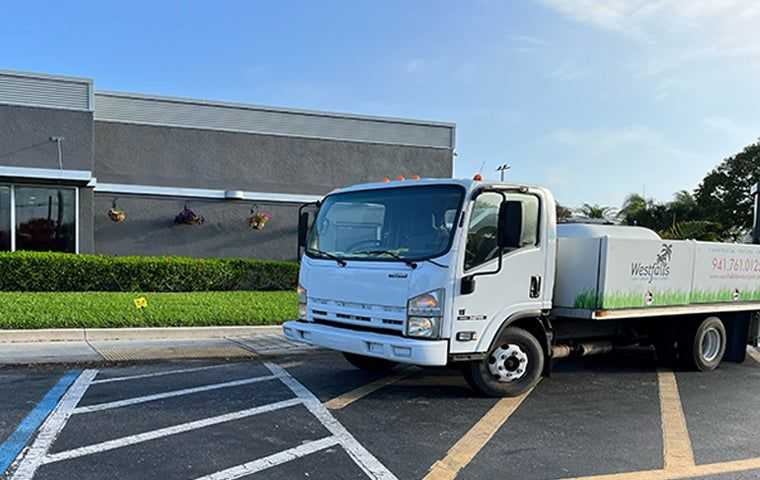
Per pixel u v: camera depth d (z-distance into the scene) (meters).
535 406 6.62
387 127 19.31
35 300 11.09
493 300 6.36
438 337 6.00
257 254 17.66
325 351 9.34
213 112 17.36
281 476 4.49
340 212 7.05
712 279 8.53
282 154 18.09
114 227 16.17
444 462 4.89
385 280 6.27
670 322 8.76
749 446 5.51
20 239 14.45
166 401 6.39
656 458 5.13
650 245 7.62
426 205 6.35
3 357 8.12
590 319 7.34
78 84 14.84
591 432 5.78
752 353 10.58
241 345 9.54
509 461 4.95
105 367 7.98
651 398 7.19
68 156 14.70
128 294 12.81
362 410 6.27
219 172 17.39
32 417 5.70
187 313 10.88
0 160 14.10
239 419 5.84
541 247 6.78
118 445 5.03
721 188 33.50
